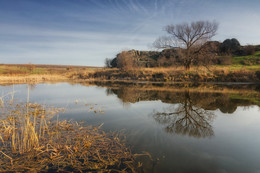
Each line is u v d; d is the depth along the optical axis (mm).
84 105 9172
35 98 11422
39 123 6098
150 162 3500
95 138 4750
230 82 22594
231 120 6500
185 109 8305
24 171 3236
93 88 17656
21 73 40375
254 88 16406
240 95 12250
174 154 3834
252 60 32531
